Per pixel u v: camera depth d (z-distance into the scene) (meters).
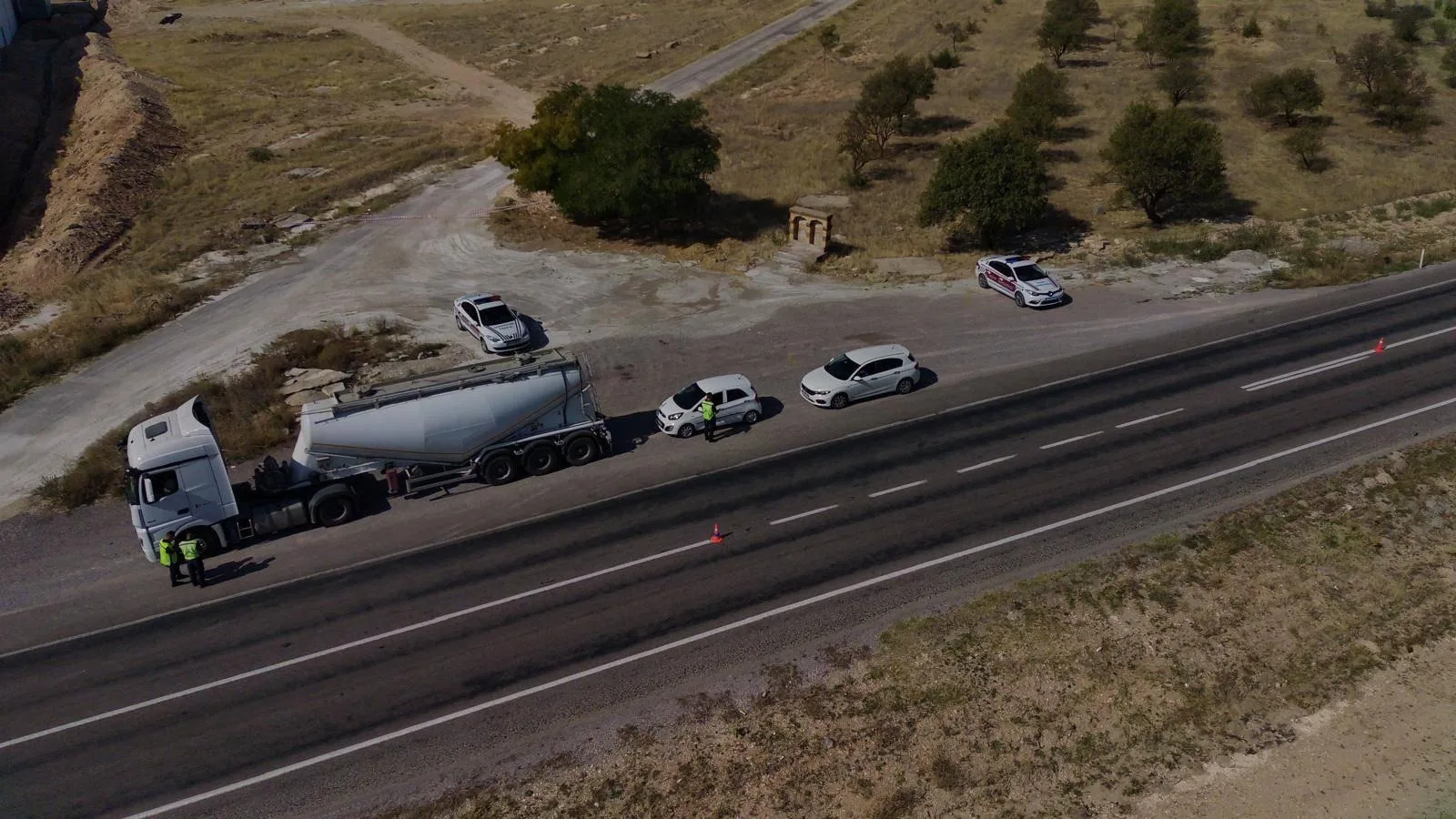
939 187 44.09
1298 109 60.03
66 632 22.91
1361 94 62.72
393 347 37.59
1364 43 61.62
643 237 48.91
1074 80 71.06
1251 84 65.19
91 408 33.62
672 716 19.38
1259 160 55.28
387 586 23.95
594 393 33.88
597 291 42.88
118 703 20.41
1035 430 29.95
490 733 19.16
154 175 59.19
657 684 20.20
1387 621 21.55
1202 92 65.69
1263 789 17.66
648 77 81.12
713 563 24.11
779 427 31.27
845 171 57.56
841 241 47.56
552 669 20.75
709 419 30.11
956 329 37.91
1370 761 18.23
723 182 56.19
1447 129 58.34
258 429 31.53
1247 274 41.78
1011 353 35.75
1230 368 33.38
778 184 56.03
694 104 46.72
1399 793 17.56
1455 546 23.77
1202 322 37.44
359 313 40.72
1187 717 19.16
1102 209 50.28
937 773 17.89
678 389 34.00
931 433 30.23
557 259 46.56
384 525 26.77
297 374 35.06
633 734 18.98
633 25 101.25
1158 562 23.30
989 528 24.95
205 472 24.92
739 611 22.30
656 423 31.75
